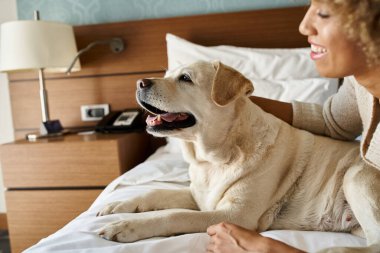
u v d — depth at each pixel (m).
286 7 2.32
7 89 2.58
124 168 1.95
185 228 1.03
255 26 2.34
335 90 1.93
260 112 1.22
